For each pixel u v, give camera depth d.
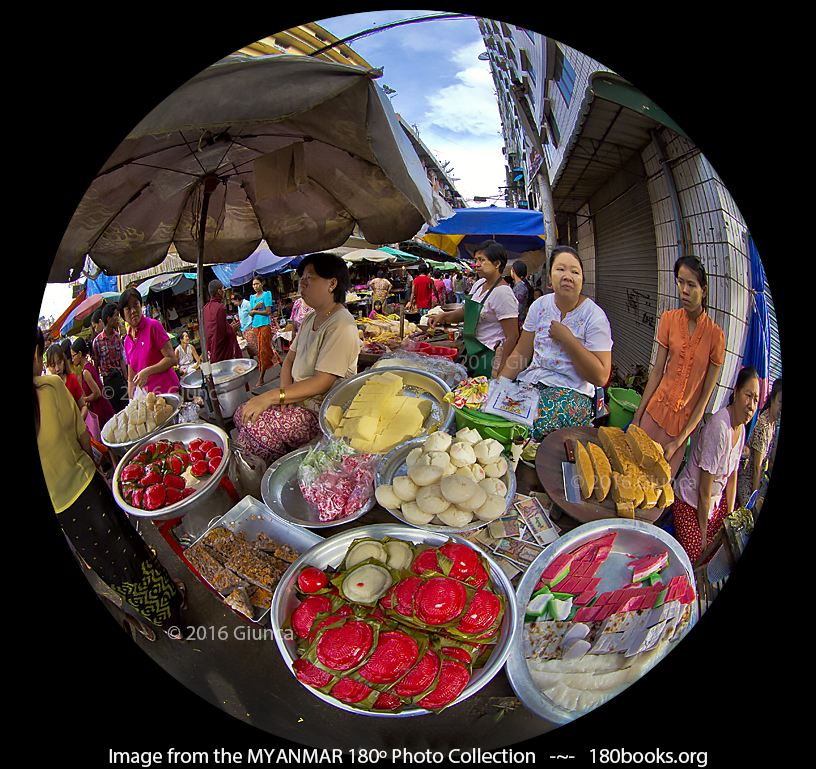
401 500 1.34
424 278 2.25
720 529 1.45
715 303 1.28
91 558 1.40
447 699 1.08
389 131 1.25
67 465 1.34
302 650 1.17
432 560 1.21
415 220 2.13
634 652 1.42
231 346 2.19
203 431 1.80
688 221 1.29
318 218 2.38
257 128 1.72
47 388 1.31
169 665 1.56
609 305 1.33
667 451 1.36
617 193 1.31
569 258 1.34
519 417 1.47
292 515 1.54
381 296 2.34
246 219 2.49
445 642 1.14
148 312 1.78
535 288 1.49
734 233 1.30
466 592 1.17
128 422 1.63
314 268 1.94
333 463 1.55
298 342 2.19
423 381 1.92
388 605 1.17
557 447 1.46
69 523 1.35
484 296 1.61
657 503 1.36
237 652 1.50
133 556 1.48
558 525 1.39
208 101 1.17
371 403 1.76
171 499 1.55
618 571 1.34
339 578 1.24
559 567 1.31
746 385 1.33
